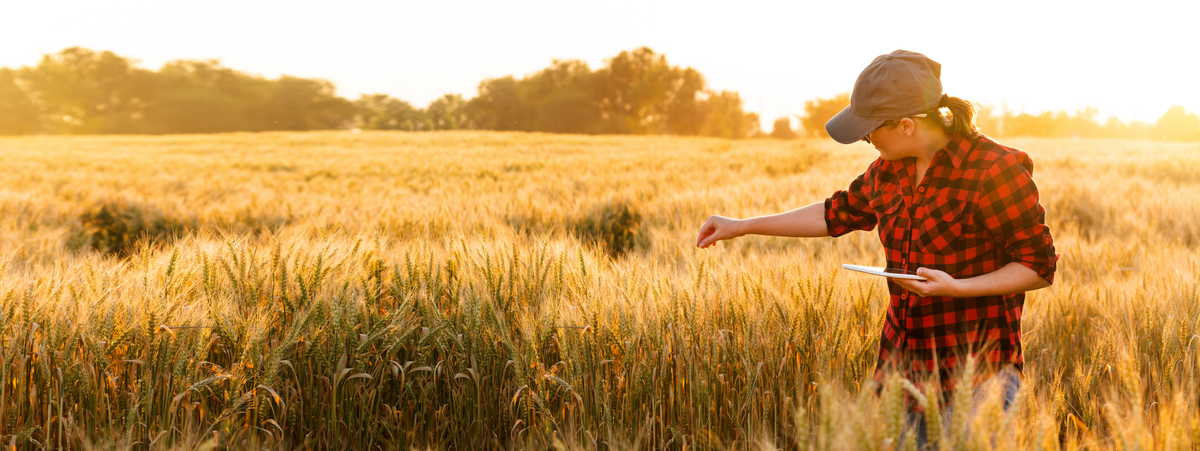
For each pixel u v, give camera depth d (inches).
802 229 77.7
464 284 89.8
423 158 1063.0
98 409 72.5
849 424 40.5
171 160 997.8
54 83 3661.4
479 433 82.0
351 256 98.3
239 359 78.8
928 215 60.4
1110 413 53.1
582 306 81.9
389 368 83.0
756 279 89.4
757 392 76.8
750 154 1009.5
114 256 102.7
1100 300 116.0
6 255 100.5
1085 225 283.4
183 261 94.3
